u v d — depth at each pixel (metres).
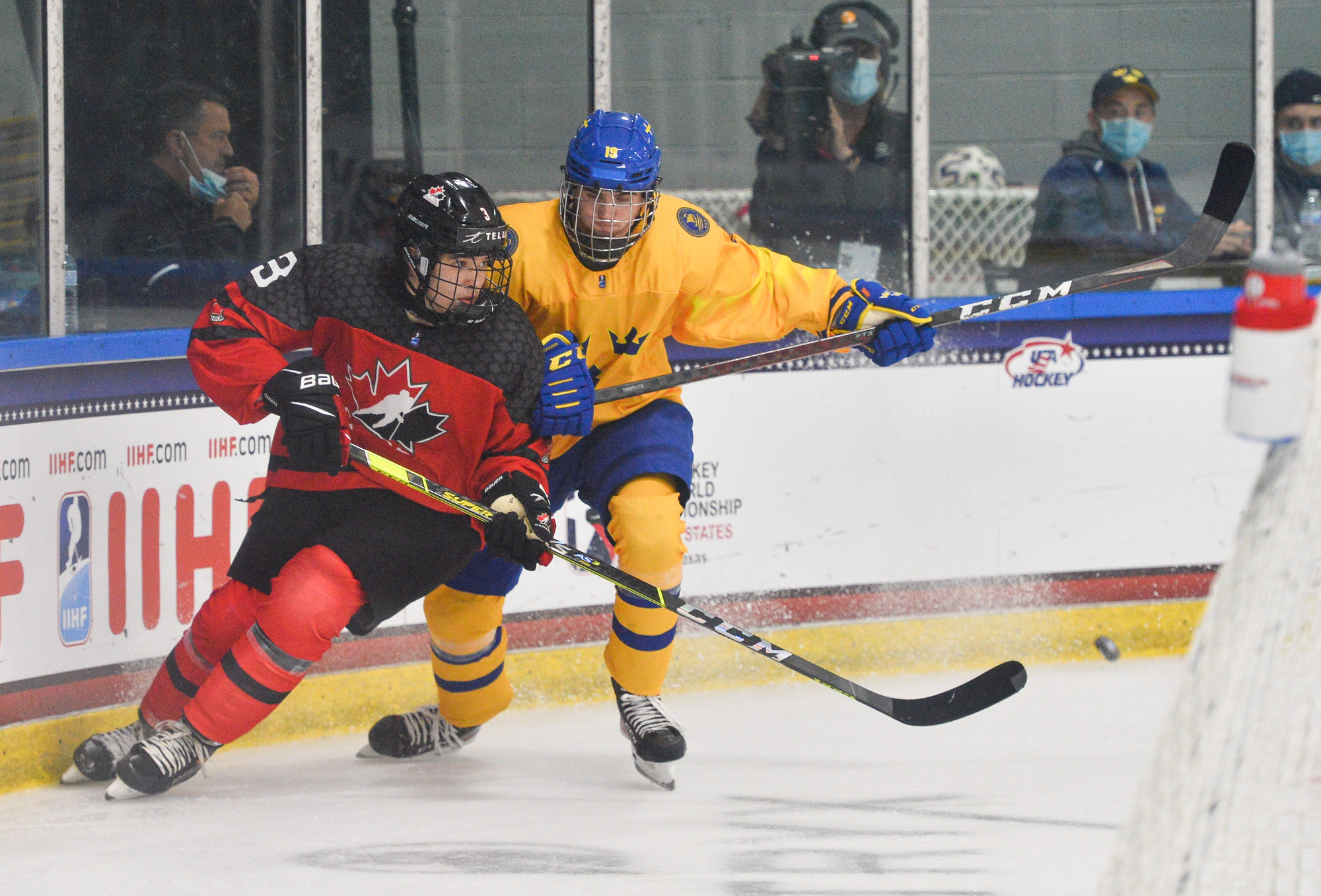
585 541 13.73
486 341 9.59
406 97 13.59
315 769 11.34
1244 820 5.28
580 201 9.61
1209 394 15.13
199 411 12.12
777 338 10.77
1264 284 5.02
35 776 11.02
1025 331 14.74
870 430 14.44
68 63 12.09
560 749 11.98
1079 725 12.52
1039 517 14.88
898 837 8.76
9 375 10.94
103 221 12.38
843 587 14.47
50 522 11.20
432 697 13.24
